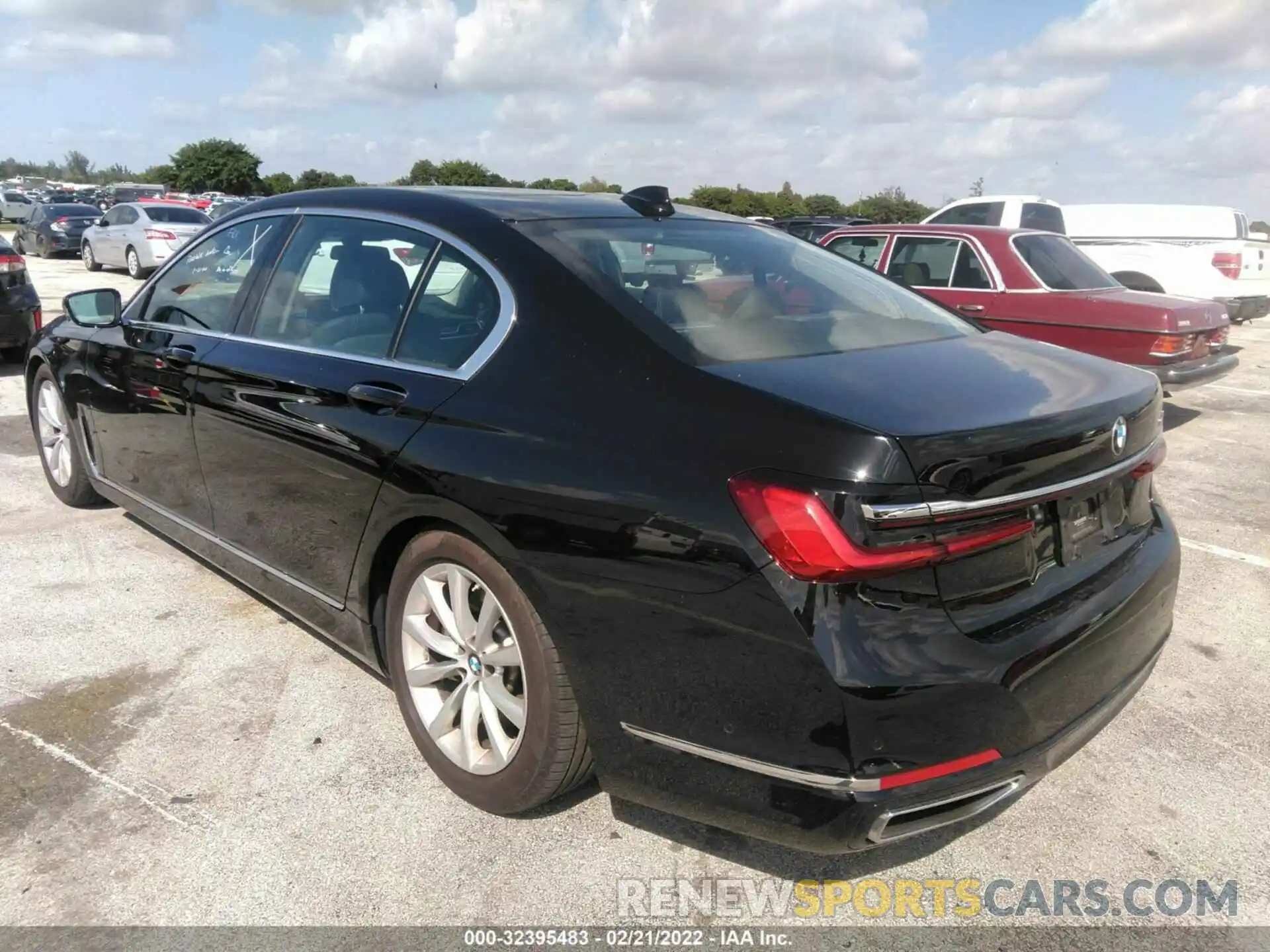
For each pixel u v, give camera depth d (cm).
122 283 1831
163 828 259
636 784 228
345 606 298
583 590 223
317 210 332
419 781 282
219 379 334
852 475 193
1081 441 223
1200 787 289
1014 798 283
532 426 236
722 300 268
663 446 215
